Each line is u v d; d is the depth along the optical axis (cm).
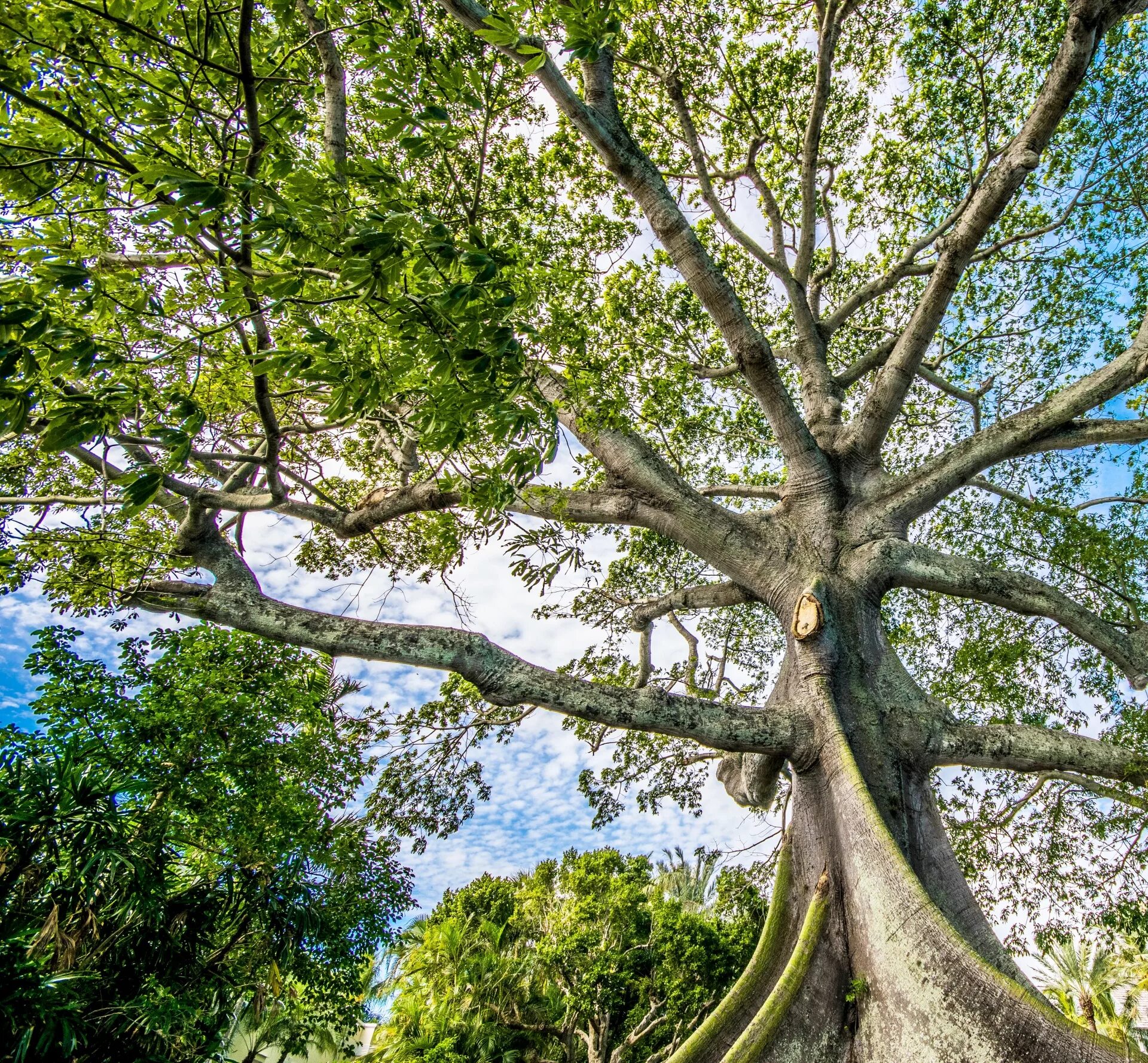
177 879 821
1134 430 664
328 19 401
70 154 329
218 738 827
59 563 645
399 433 735
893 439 1187
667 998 1558
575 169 954
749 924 1585
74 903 659
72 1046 548
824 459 735
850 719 592
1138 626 667
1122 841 866
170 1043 688
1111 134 923
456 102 404
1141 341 634
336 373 319
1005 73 942
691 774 1063
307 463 754
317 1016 1067
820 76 770
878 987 416
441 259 299
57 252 316
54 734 762
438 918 1917
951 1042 366
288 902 836
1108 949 909
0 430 305
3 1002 542
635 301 997
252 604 561
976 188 900
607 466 725
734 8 910
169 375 440
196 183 261
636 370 916
